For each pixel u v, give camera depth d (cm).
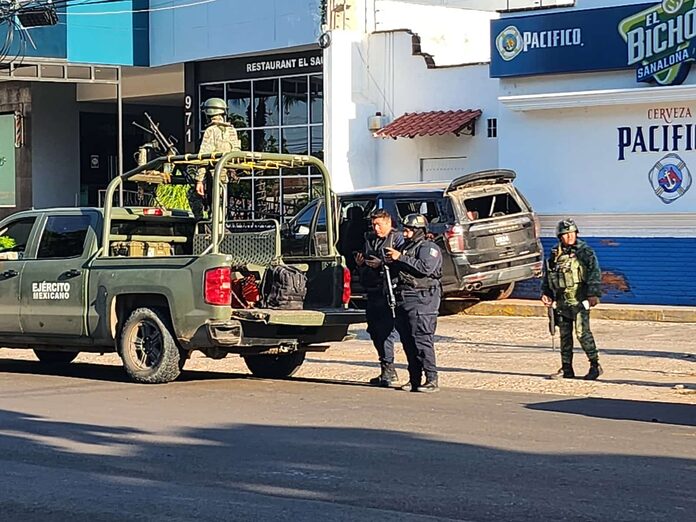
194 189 1380
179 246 1384
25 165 3497
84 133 3594
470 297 2103
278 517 682
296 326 1265
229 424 1005
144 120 3678
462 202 1892
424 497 729
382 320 1243
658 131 2017
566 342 1307
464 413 1066
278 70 2806
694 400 1150
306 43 2670
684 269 1986
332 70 2458
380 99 2467
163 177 1387
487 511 693
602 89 2100
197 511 699
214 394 1193
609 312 1950
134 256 1317
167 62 3011
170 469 821
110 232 1308
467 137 2334
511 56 2178
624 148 2056
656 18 2006
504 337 1734
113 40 3017
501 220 1912
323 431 970
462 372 1373
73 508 712
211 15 2894
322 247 1509
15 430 979
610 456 859
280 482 777
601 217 2069
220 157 1258
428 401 1145
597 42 2077
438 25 2525
